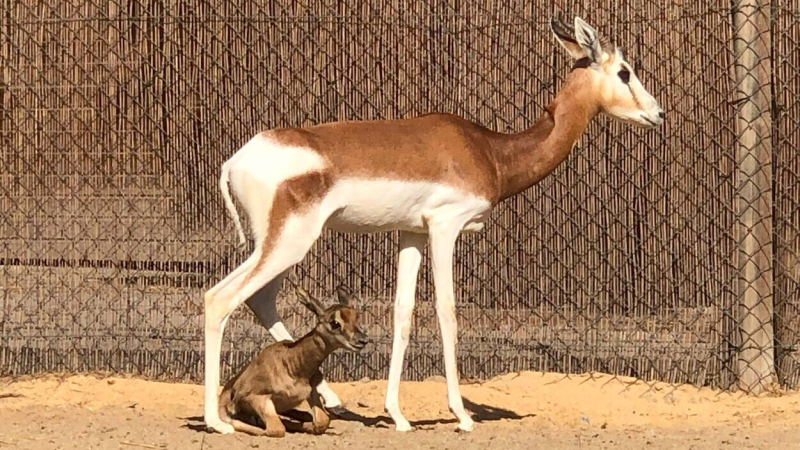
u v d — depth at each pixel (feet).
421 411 25.80
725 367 27.58
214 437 22.29
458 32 27.94
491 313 28.30
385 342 28.14
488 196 23.67
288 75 28.09
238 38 28.09
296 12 28.07
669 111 27.55
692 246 27.61
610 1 27.61
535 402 26.40
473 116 27.96
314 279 28.32
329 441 22.15
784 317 27.48
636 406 26.35
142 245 28.35
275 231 22.31
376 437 22.63
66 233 28.48
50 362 28.43
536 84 27.76
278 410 23.07
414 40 27.96
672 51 27.48
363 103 28.04
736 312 27.45
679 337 27.78
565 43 24.95
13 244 28.48
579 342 28.07
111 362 28.40
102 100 28.35
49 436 22.38
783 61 27.22
